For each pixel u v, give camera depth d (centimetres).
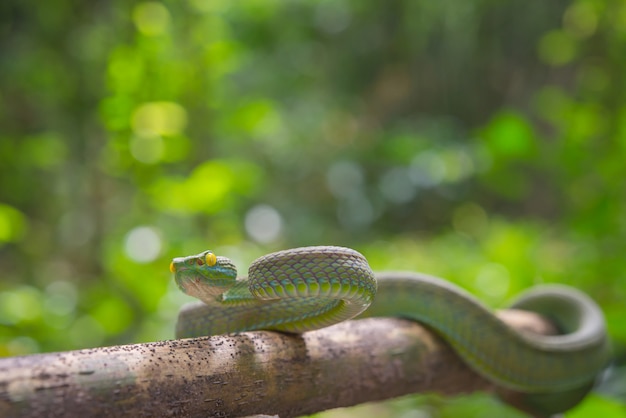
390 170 1641
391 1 1600
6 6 1068
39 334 695
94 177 1062
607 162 751
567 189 853
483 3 1541
